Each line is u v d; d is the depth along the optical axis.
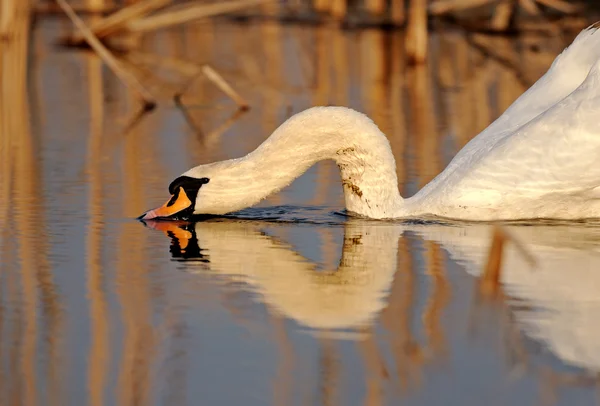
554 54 26.03
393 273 9.92
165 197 13.20
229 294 9.30
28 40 28.34
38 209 12.56
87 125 18.59
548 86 12.49
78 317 8.65
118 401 7.11
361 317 8.67
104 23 27.27
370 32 30.31
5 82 23.08
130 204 12.86
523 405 6.93
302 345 8.02
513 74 23.58
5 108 20.23
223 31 30.45
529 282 9.49
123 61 25.77
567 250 10.54
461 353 7.82
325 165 15.54
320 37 29.42
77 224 11.87
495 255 9.70
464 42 28.22
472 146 12.48
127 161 15.45
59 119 19.14
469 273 9.84
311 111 12.35
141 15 27.53
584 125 11.36
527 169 11.62
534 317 8.53
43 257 10.48
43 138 17.33
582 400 6.98
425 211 12.13
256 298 9.20
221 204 12.30
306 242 11.23
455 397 7.07
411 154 15.83
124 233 11.54
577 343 7.96
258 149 12.36
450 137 17.16
